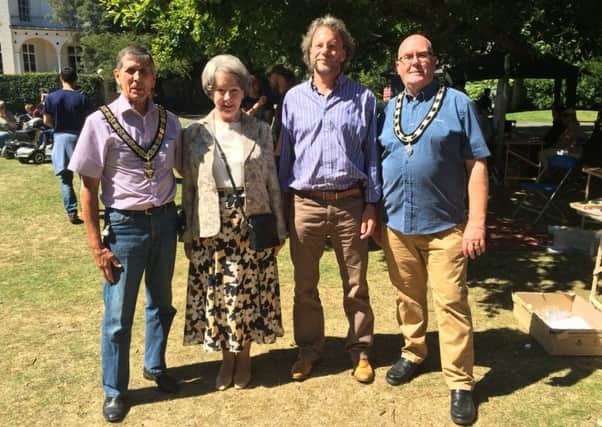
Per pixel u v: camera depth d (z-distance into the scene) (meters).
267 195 3.18
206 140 3.06
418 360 3.47
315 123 3.12
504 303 4.65
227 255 3.13
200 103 31.30
